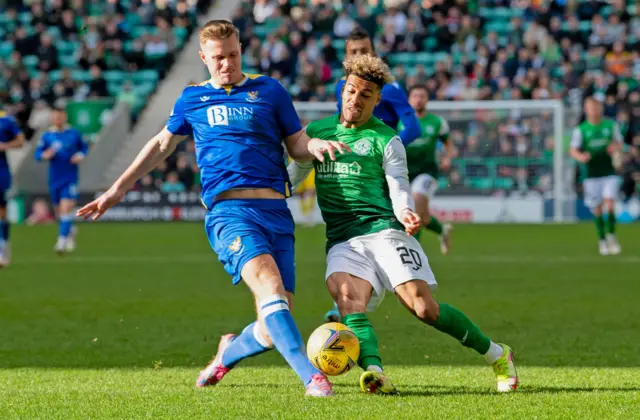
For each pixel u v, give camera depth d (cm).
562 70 5597
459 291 2216
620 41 5600
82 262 3038
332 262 1112
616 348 1470
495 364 1085
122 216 5275
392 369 1271
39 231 4628
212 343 1533
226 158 1080
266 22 6169
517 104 5084
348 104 1116
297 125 1113
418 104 2300
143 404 971
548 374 1215
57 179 3381
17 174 5269
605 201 3309
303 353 1003
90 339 1574
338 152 1130
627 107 5234
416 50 5831
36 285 2391
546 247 3525
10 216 5306
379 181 1127
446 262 2948
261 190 1080
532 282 2403
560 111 5059
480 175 5119
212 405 958
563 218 5103
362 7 6012
